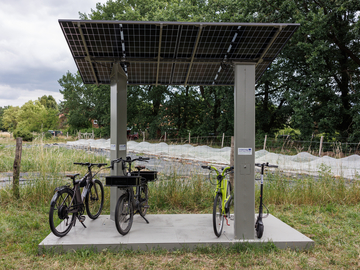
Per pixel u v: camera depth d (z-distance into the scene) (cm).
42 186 638
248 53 460
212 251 380
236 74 400
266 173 817
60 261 347
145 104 3403
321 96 1931
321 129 1898
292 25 387
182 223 477
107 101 3184
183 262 349
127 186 409
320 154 1252
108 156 1376
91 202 576
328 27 1733
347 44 1984
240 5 1989
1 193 627
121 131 510
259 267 337
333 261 353
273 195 640
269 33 405
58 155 889
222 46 441
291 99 1909
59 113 5909
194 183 664
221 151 1363
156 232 429
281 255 368
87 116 5053
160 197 619
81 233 422
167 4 2797
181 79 576
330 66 1994
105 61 479
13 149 1374
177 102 3206
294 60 2095
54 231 392
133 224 471
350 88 2003
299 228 482
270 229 449
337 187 664
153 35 414
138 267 335
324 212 571
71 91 5209
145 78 571
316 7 1866
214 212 399
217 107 2961
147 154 1495
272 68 2173
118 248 379
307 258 361
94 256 358
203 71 537
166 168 758
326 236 446
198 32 398
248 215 404
